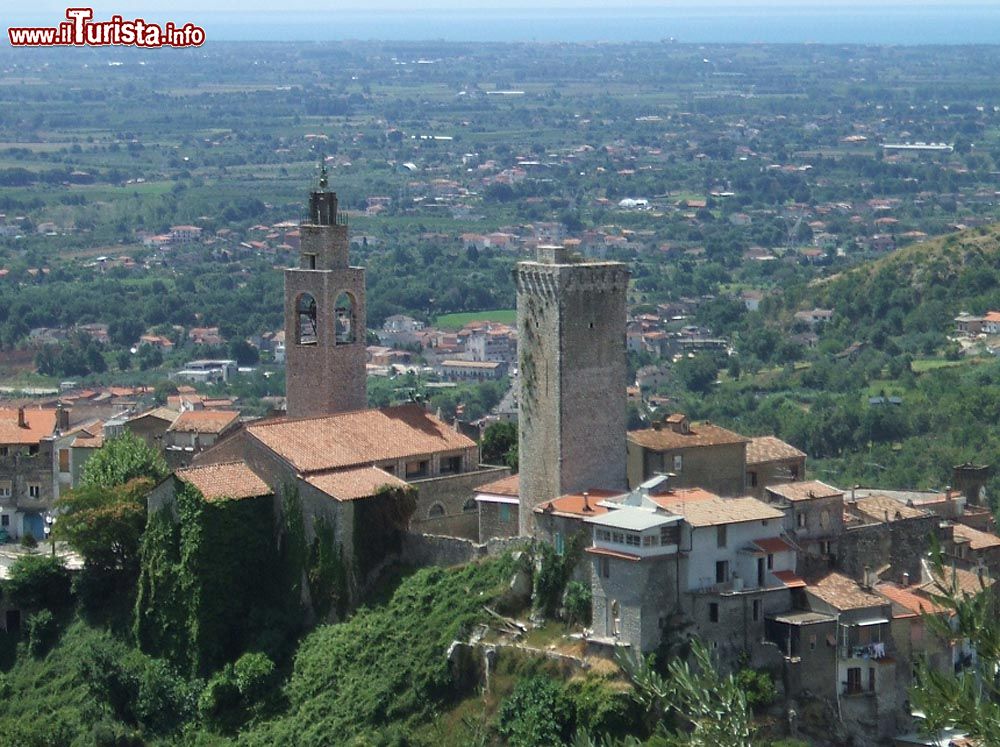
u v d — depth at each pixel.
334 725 194.00
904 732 184.38
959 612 103.81
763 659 183.50
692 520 183.88
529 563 195.25
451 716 189.00
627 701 176.00
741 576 186.38
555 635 188.62
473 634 193.38
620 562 182.88
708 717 111.56
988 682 100.50
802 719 181.12
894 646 186.12
